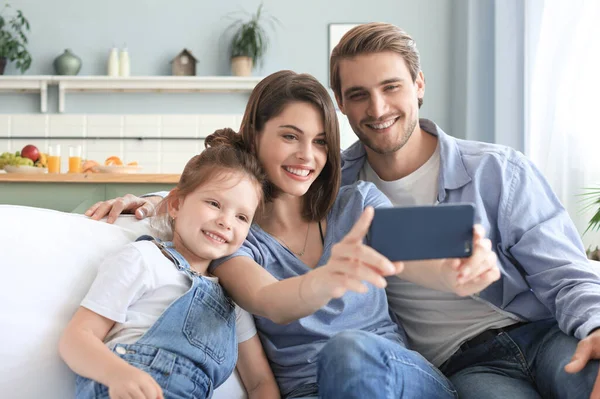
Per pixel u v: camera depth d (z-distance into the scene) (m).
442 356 1.40
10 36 4.71
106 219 1.35
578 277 1.29
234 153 1.27
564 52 3.71
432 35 4.78
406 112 1.47
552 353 1.25
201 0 4.83
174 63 4.73
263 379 1.28
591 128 3.57
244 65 4.70
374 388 1.01
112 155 4.79
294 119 1.30
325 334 1.28
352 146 1.62
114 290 1.08
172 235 1.32
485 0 4.42
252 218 1.28
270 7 4.83
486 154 1.47
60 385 1.04
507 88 4.16
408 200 1.55
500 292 1.39
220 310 1.18
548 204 1.44
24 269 1.08
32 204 3.11
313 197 1.40
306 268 1.34
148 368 1.03
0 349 1.01
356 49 1.45
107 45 4.82
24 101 4.79
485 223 1.42
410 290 1.44
